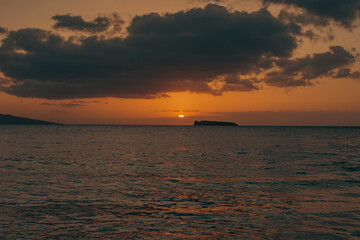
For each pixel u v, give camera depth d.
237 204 14.67
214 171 26.28
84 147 55.09
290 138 100.44
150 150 50.41
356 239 10.05
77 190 17.83
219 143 71.69
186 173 25.17
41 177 22.30
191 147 57.97
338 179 22.17
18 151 45.19
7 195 16.16
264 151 48.84
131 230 10.88
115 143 69.00
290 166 29.83
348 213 13.09
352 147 59.88
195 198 15.96
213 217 12.52
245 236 10.30
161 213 13.09
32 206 14.01
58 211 13.23
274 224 11.60
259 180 21.69
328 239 10.05
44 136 100.38
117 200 15.42
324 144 69.31
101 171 26.02
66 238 10.05
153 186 19.27
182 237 10.20
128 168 28.20
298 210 13.59
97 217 12.42
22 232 10.55
